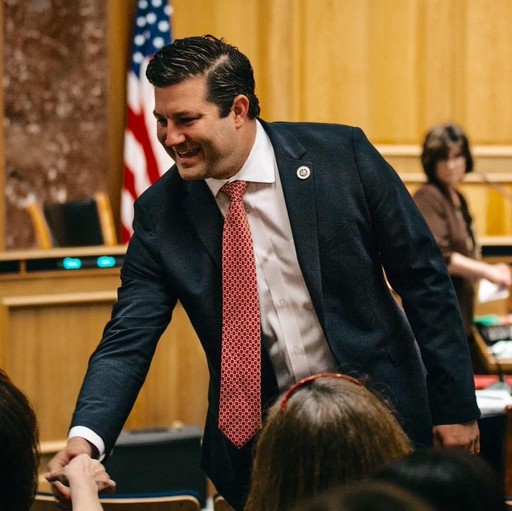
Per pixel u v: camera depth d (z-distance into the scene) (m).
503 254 7.14
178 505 3.20
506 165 7.71
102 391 2.90
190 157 2.89
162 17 6.94
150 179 6.87
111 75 7.05
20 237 6.83
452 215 6.20
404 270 3.04
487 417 3.97
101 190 7.02
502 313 6.96
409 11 7.58
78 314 6.30
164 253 3.05
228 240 3.00
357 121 7.57
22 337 6.24
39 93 6.85
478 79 7.68
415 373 3.10
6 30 6.74
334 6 7.49
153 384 6.34
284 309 3.03
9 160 6.80
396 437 2.10
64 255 6.28
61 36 6.87
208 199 3.04
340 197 2.99
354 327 3.03
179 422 6.37
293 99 7.44
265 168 2.99
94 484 2.49
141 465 5.98
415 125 7.64
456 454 1.39
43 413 6.27
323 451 2.04
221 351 3.03
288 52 7.40
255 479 2.08
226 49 2.90
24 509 1.89
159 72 2.85
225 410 3.01
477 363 6.35
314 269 2.97
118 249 6.35
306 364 3.06
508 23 7.67
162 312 3.07
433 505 1.31
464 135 6.20
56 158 6.91
